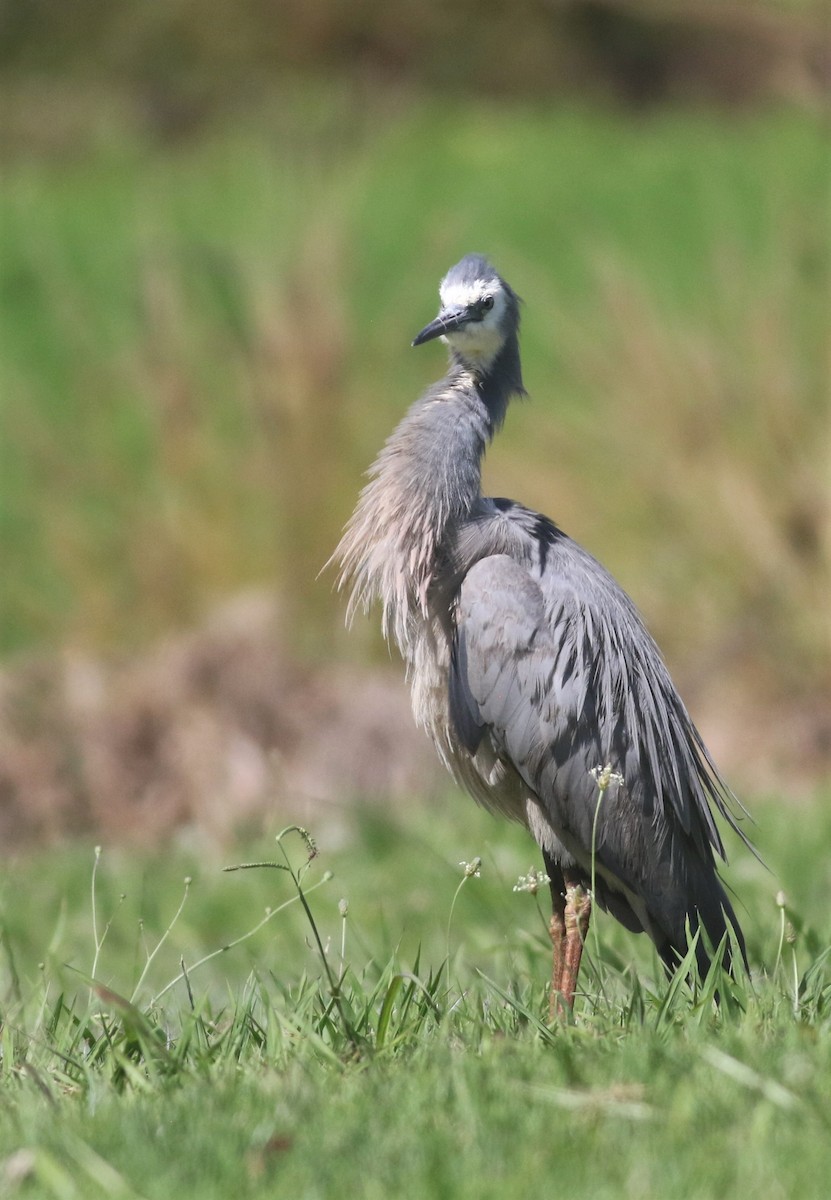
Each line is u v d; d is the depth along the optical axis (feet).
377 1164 15.46
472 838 40.96
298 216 55.11
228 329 56.13
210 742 47.09
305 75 123.95
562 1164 15.26
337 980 24.06
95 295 86.28
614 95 125.29
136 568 52.75
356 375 55.11
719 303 56.24
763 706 50.60
